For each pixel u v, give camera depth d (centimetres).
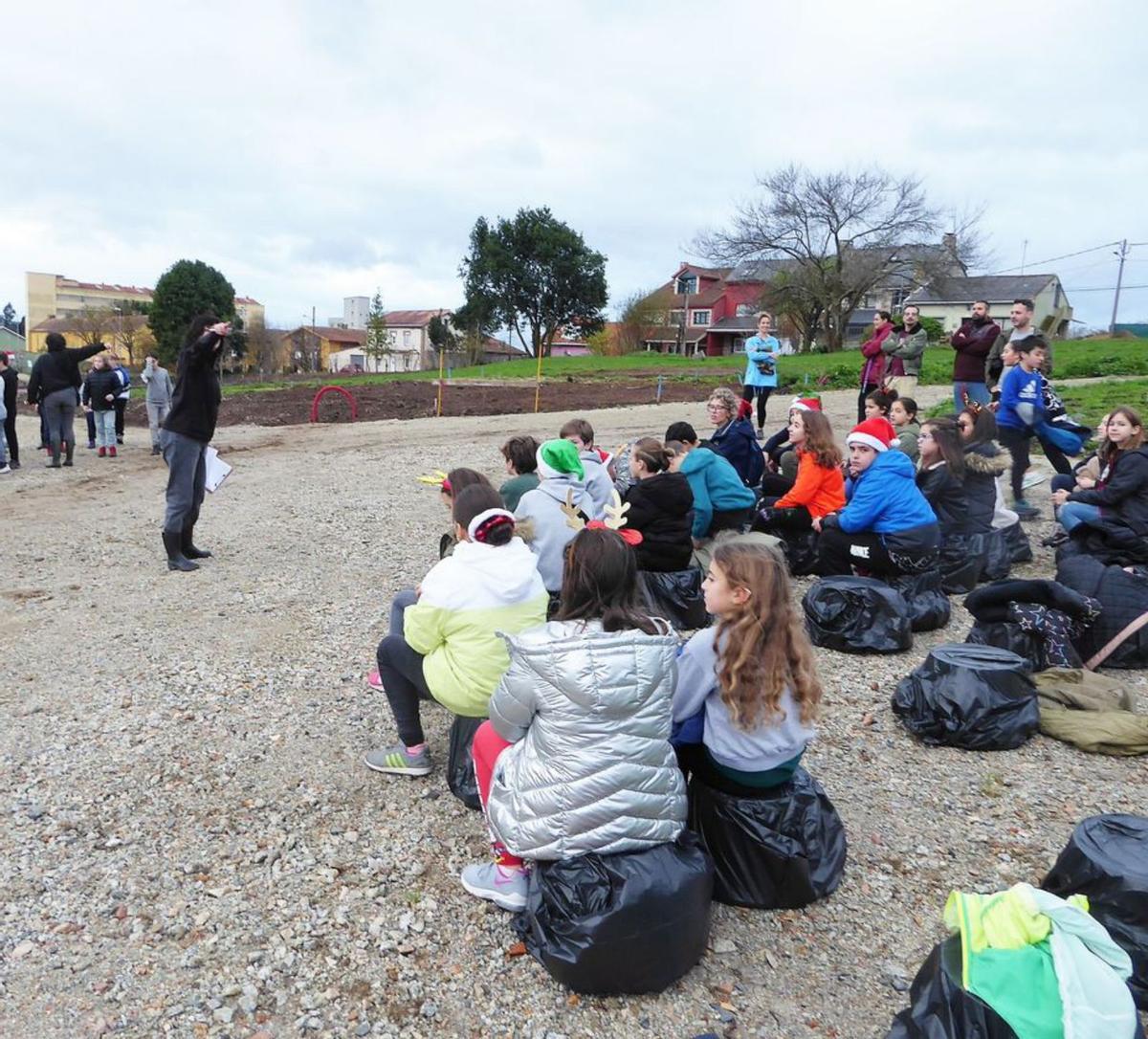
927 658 484
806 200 4716
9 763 438
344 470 1301
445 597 373
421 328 9131
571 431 678
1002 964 237
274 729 474
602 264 6581
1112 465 616
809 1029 287
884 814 401
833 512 702
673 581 595
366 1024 287
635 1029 285
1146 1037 273
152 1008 291
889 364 1361
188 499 752
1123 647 537
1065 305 6538
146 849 372
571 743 292
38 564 779
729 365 4100
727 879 337
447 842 379
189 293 5866
